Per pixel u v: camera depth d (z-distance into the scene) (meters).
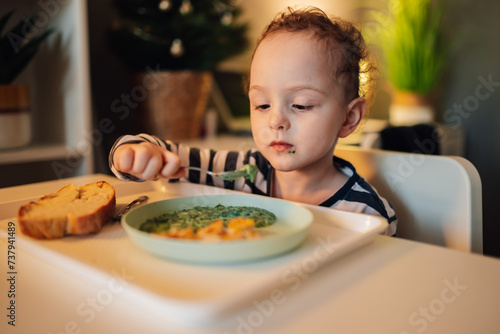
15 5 1.53
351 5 2.25
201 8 1.69
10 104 1.33
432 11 2.22
